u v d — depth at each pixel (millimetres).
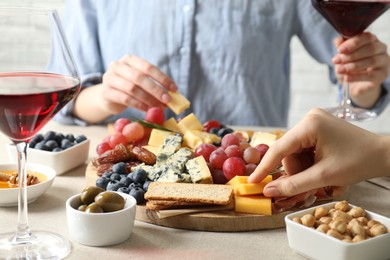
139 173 1019
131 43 1914
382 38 2656
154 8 1886
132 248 861
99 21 1930
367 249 779
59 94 779
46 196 1060
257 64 1926
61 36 839
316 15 1970
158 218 941
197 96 1923
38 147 1194
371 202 1042
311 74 2734
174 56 1896
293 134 947
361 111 1587
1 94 733
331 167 932
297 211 931
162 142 1228
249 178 960
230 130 1320
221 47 1888
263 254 842
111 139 1214
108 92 1539
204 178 1000
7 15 807
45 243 853
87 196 894
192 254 842
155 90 1431
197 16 1880
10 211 998
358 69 1546
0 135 1462
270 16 1926
